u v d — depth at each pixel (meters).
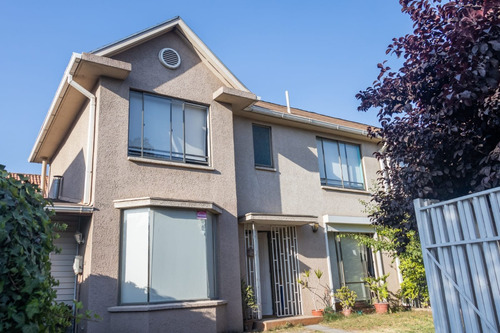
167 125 11.59
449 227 5.59
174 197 11.04
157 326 9.43
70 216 10.48
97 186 10.01
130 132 10.95
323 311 13.05
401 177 6.95
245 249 12.43
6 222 3.65
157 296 9.70
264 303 13.15
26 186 4.40
